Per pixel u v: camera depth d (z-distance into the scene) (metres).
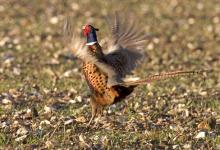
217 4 40.78
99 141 13.24
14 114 15.40
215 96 17.84
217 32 32.22
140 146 13.10
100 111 13.56
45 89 18.41
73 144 13.15
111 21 13.59
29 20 34.25
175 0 42.09
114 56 13.03
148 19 35.38
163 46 28.45
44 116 15.27
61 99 17.17
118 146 12.97
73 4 39.91
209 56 26.34
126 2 41.12
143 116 15.22
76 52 12.36
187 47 28.36
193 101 16.89
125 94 13.11
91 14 36.50
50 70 21.56
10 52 25.55
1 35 29.81
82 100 17.08
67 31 11.80
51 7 38.66
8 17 35.03
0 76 20.56
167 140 13.48
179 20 35.50
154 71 22.95
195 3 41.19
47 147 12.91
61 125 14.43
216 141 13.36
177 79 20.30
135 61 13.11
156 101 17.05
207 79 20.80
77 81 19.81
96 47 12.77
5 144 13.20
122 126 14.46
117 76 12.72
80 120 14.69
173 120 15.02
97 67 12.79
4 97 17.23
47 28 32.06
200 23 34.75
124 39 13.31
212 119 14.57
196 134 13.88
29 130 14.08
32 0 40.69
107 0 41.62
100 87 12.95
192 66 24.08
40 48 26.62
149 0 42.12
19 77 20.50
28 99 17.11
